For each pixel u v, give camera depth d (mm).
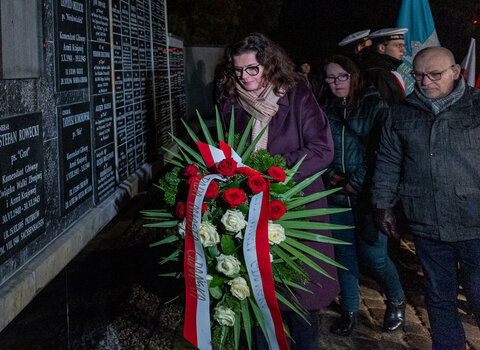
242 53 2650
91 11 4406
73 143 3988
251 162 2447
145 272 4438
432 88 2854
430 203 2908
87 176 4363
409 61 5402
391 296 3602
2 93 2789
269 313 2186
